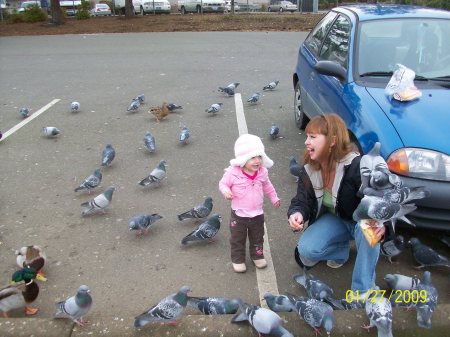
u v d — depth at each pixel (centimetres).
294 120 817
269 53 1534
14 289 348
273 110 884
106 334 320
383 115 428
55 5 2555
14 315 360
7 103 977
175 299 316
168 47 1716
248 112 875
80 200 545
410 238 436
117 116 869
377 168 334
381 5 654
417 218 384
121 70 1302
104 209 520
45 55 1599
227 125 802
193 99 978
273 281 393
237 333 319
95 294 380
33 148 711
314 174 357
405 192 321
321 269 405
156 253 437
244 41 1834
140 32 2248
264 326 299
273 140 719
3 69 1359
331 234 369
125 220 498
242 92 1027
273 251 435
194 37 2000
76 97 1015
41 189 574
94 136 762
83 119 855
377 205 305
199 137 746
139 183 546
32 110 920
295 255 393
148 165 641
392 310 329
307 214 364
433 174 377
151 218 461
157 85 1112
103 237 466
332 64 521
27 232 477
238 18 2628
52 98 1011
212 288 386
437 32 545
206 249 442
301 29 2216
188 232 473
